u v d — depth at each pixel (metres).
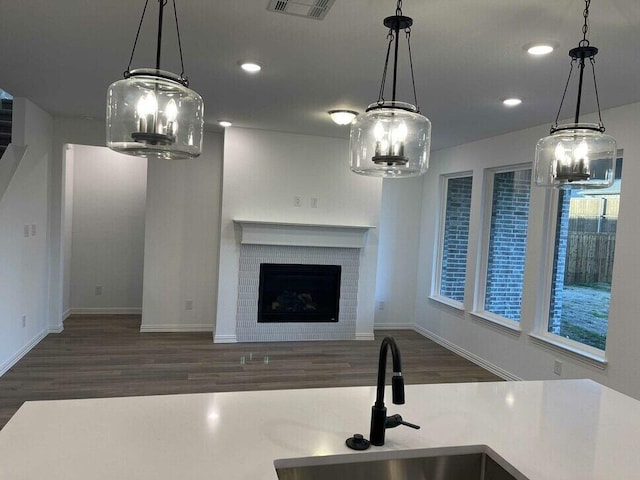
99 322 6.02
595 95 3.27
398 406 1.80
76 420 1.56
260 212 5.42
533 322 4.32
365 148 1.87
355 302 5.76
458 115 4.07
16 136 4.30
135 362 4.59
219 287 5.36
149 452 1.37
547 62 2.70
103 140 5.31
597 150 1.84
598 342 3.80
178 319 5.74
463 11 2.10
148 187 5.55
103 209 6.45
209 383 4.15
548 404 1.89
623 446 1.55
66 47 2.79
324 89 3.47
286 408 1.74
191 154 1.64
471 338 5.20
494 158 4.93
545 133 4.24
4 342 4.11
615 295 3.49
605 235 3.77
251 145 5.35
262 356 4.98
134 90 1.51
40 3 2.20
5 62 3.11
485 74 2.96
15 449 1.36
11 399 3.60
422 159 1.87
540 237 4.30
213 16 2.27
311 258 5.60
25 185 4.49
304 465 1.39
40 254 5.01
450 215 6.01
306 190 5.54
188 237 5.69
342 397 1.87
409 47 2.54
